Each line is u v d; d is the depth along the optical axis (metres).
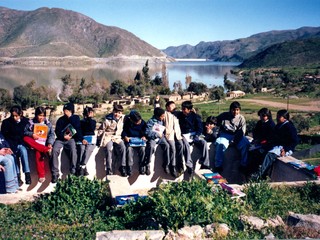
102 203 6.85
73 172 7.92
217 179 7.55
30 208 6.71
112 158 8.41
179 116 8.80
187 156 8.45
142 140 8.12
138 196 6.86
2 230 5.55
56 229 5.62
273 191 6.76
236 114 8.94
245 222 5.38
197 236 4.92
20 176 7.84
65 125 7.90
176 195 5.85
